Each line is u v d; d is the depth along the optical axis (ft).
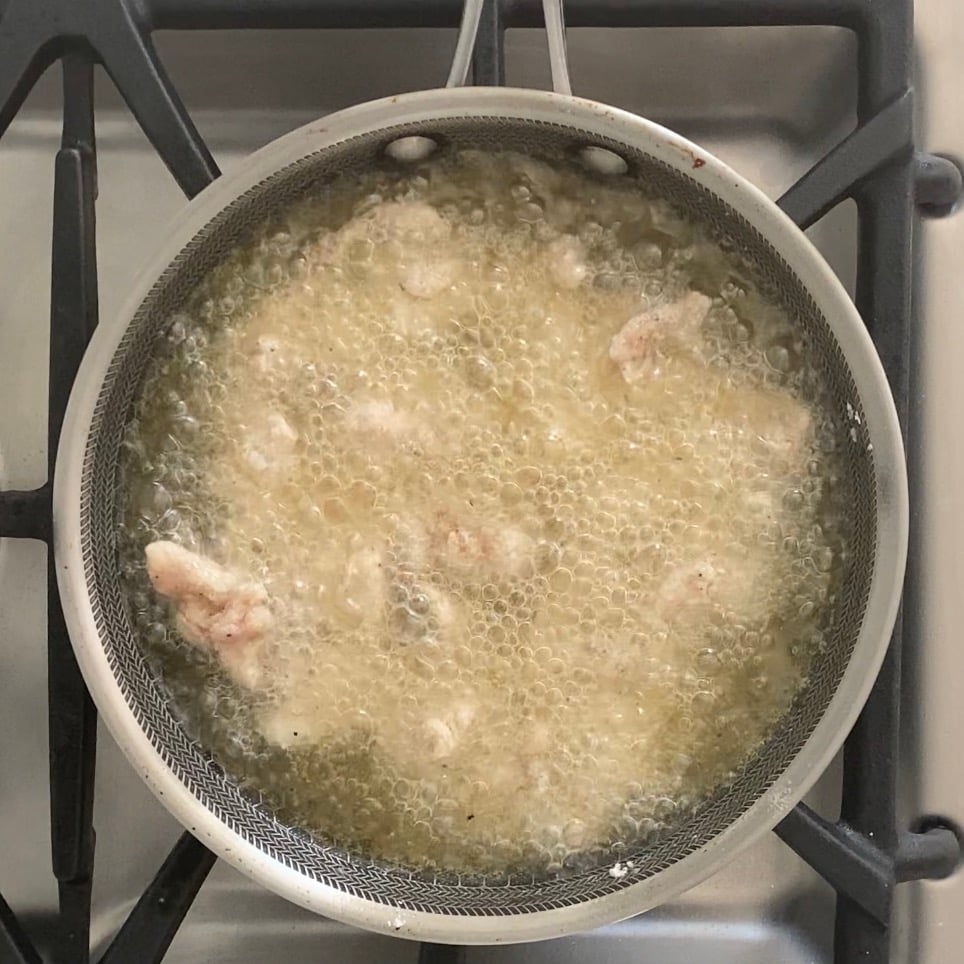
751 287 1.50
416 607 1.48
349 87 1.68
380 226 1.49
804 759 1.40
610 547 1.50
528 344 1.50
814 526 1.51
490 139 1.44
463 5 1.51
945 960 1.62
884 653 1.40
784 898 1.70
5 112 1.51
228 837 1.41
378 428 1.48
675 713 1.51
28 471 1.67
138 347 1.44
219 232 1.41
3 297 1.68
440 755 1.47
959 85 1.66
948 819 1.63
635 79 1.69
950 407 1.66
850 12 1.55
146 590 1.49
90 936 1.59
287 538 1.49
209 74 1.67
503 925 1.40
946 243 1.66
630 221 1.50
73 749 1.51
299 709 1.49
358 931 1.68
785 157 1.71
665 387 1.50
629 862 1.47
